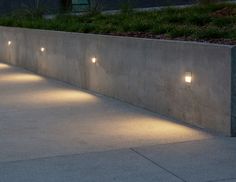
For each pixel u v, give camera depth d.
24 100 6.38
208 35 5.61
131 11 9.33
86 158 4.03
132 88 5.95
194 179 3.60
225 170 3.74
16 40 10.32
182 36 5.99
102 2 15.10
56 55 8.12
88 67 7.02
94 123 5.08
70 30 8.29
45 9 13.96
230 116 4.48
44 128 4.94
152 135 4.59
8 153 4.20
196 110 4.88
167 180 3.60
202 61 4.75
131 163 3.90
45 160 4.01
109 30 7.39
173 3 14.70
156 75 5.48
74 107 5.88
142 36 6.52
